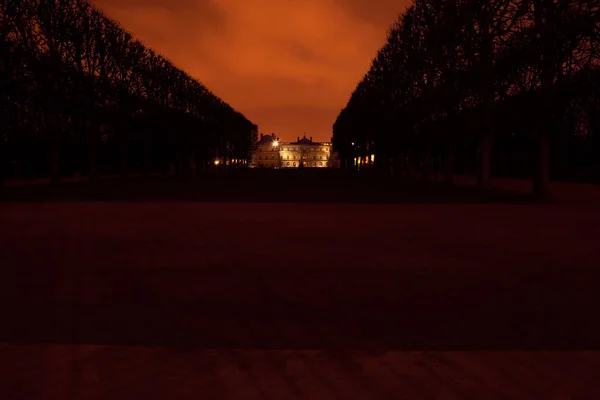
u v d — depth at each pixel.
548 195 23.56
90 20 37.72
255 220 16.47
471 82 24.44
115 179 53.12
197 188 36.97
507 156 57.25
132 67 46.03
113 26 41.88
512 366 4.54
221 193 31.25
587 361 4.64
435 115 33.25
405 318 6.12
